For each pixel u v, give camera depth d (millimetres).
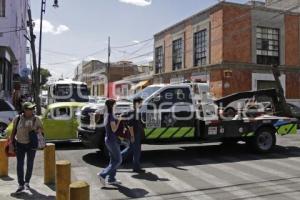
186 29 38688
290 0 41906
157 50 46281
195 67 36406
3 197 7980
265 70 33719
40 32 35812
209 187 8867
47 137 14391
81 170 10648
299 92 35406
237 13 32938
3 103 16875
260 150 13523
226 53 32438
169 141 12625
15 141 8297
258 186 8953
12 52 30844
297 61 35500
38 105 31562
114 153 9008
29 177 8477
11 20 28234
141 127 10617
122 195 8234
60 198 7160
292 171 10609
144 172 10422
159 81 44906
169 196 8148
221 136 13008
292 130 14156
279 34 34750
